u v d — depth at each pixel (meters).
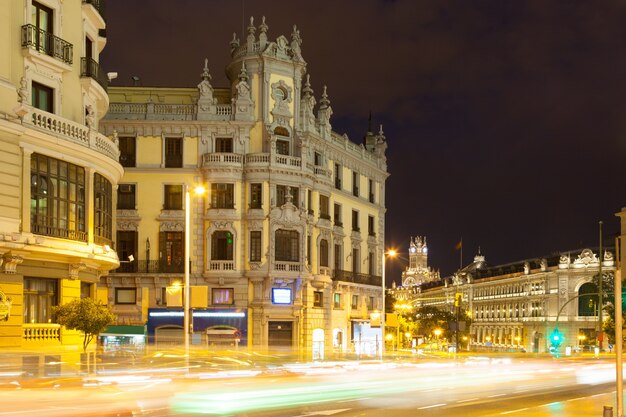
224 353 49.44
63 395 21.34
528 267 157.00
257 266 62.53
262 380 30.00
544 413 23.52
